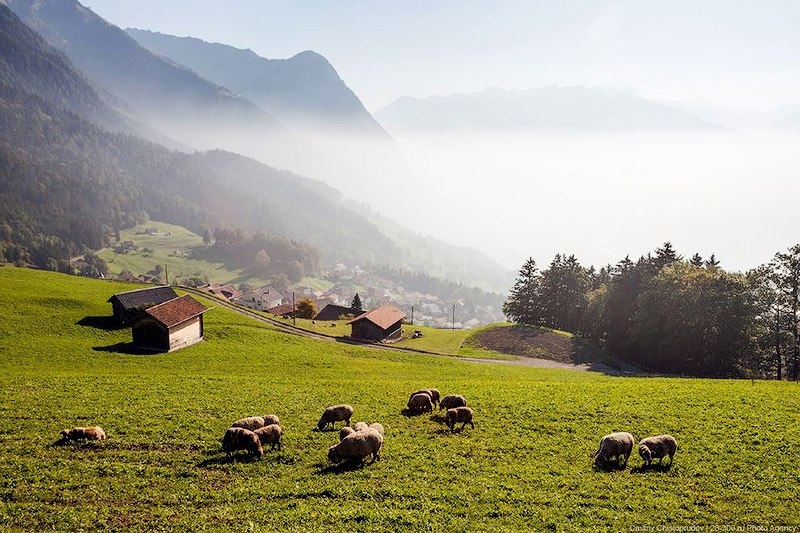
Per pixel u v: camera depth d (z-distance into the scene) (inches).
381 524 844.0
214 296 5113.2
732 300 3393.2
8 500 906.7
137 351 2792.8
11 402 1509.6
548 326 5408.5
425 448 1198.3
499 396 1712.6
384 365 2896.2
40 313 3191.4
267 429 1173.7
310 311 5590.6
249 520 845.8
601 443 1129.4
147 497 928.3
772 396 1696.6
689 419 1417.3
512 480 1023.6
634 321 4116.6
